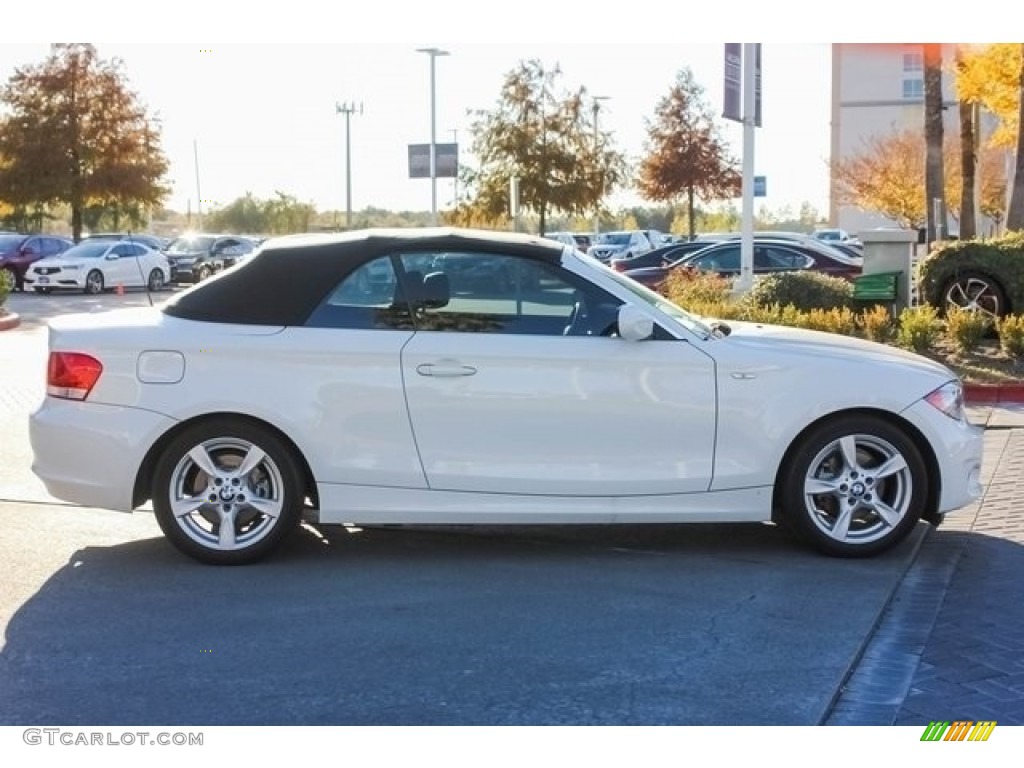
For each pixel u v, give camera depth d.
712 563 6.30
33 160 42.00
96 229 58.03
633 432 6.08
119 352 6.06
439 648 5.03
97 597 5.73
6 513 7.38
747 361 6.11
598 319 6.15
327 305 6.15
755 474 6.13
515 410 6.05
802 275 14.59
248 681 4.68
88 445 6.05
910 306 14.30
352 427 6.06
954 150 42.84
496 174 33.91
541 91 33.72
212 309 6.19
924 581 5.98
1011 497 7.73
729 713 4.36
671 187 42.72
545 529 7.02
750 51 15.91
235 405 6.02
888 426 6.18
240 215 79.38
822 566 6.21
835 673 4.73
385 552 6.54
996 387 11.55
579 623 5.34
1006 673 4.74
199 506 6.16
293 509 6.15
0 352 16.25
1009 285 13.88
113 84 42.88
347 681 4.68
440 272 6.17
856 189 47.91
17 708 4.44
